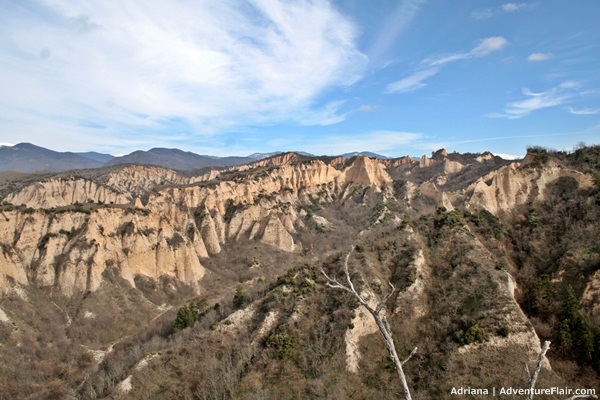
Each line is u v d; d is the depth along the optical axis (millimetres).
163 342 44594
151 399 32656
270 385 33000
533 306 42062
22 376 43562
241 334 40750
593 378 32375
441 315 39031
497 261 44906
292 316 40312
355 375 34031
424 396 31375
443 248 47375
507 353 33594
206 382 33344
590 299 39781
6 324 49125
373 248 49281
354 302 39219
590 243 45625
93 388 36875
